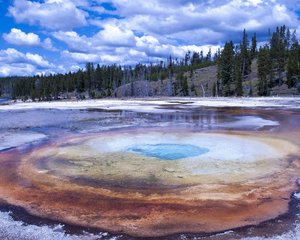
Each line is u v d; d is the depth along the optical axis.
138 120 25.81
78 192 9.37
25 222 7.57
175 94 85.69
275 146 14.80
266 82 65.50
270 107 37.84
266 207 8.15
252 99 53.88
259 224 7.28
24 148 15.30
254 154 13.32
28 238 6.80
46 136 18.61
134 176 10.66
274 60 73.81
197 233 6.95
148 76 113.75
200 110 35.25
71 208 8.30
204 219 7.56
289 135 17.75
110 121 25.38
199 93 82.94
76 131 20.38
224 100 54.12
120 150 14.45
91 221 7.57
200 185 9.71
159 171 11.16
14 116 30.95
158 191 9.30
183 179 10.27
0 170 11.62
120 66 119.62
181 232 7.01
